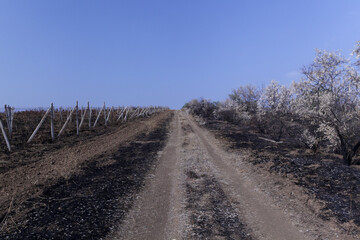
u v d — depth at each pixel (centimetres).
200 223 564
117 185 788
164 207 656
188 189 797
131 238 498
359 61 975
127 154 1216
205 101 3794
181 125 2856
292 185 818
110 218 573
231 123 3061
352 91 1020
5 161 917
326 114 1061
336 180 870
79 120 2225
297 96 1372
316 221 583
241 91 2864
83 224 523
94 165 943
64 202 599
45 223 500
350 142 1090
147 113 4566
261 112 1777
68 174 785
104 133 1859
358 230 538
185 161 1188
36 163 926
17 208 536
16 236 442
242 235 517
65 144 1321
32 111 2230
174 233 520
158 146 1555
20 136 1314
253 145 1570
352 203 680
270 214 625
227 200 714
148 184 846
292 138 1777
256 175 948
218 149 1497
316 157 1209
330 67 1111
